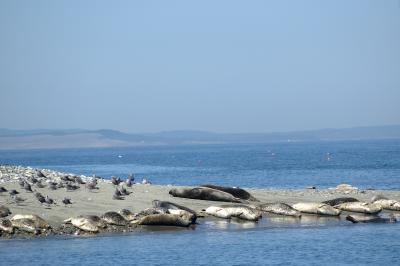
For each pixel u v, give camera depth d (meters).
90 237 89.62
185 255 81.62
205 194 117.88
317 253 83.62
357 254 83.44
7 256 79.31
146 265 76.62
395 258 81.31
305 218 107.62
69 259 78.50
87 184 122.88
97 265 76.31
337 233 96.38
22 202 103.12
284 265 77.62
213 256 81.25
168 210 99.94
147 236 91.38
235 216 105.06
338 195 131.88
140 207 105.88
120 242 87.38
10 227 89.50
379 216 109.56
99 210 102.12
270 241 90.31
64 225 93.75
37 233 89.69
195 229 97.00
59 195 112.81
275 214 109.75
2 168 155.50
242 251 84.31
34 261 77.25
